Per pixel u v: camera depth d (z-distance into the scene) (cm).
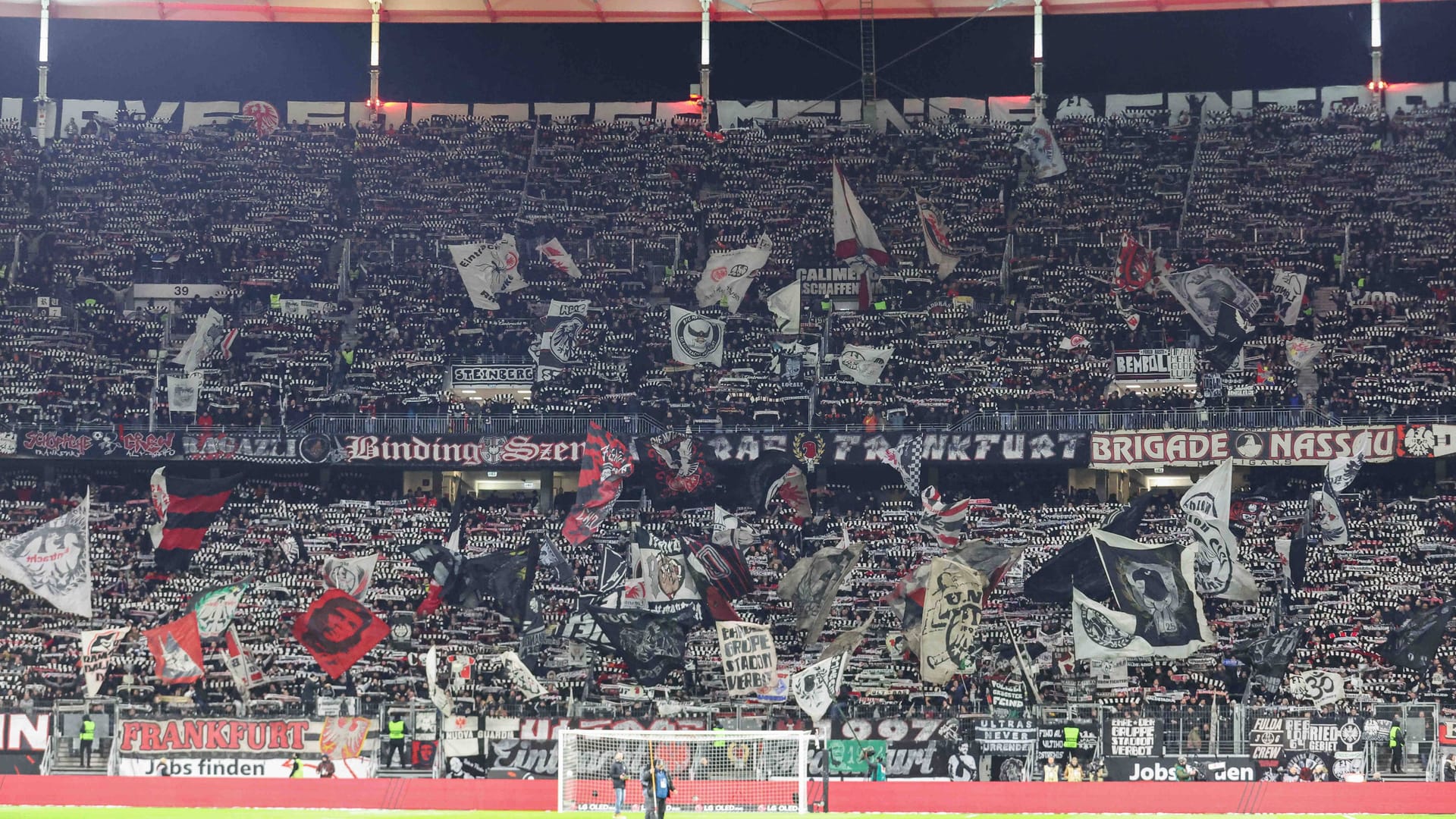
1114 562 4275
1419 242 6366
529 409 5709
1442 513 5281
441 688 4462
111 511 5553
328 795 3806
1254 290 6125
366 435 5506
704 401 5812
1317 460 5175
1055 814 3744
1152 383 5856
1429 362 5697
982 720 4031
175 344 6153
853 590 5128
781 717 4147
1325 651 4675
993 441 5366
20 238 6631
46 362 5894
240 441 5491
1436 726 3888
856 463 5394
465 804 3809
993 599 5031
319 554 5372
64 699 4184
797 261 6594
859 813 3788
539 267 6450
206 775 3953
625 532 5453
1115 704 4381
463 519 5578
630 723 3991
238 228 6706
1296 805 3719
